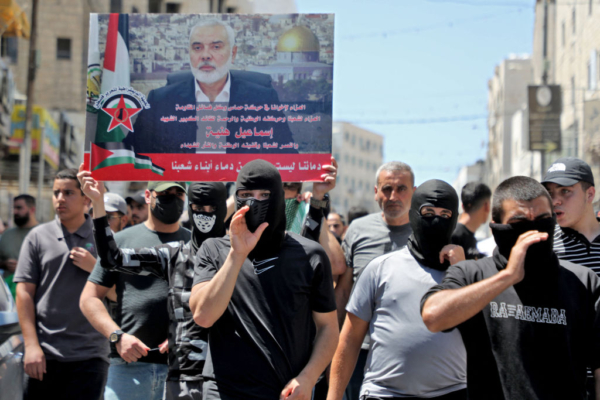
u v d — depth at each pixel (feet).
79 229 17.60
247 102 14.28
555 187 13.67
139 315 14.71
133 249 13.69
